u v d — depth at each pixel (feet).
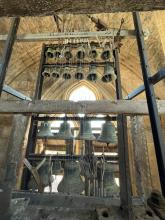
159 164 3.99
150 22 14.90
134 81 20.25
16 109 7.79
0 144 17.31
